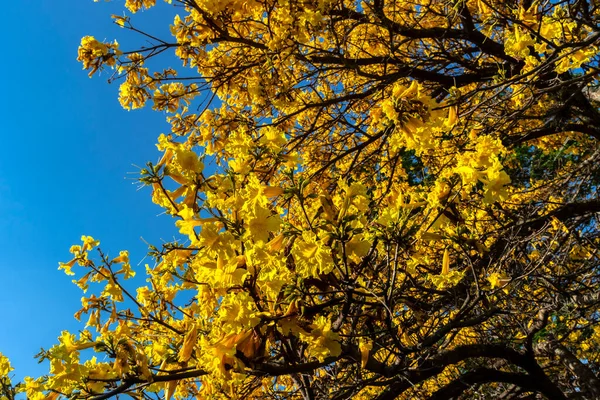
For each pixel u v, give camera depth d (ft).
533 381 15.12
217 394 9.23
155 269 7.20
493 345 14.26
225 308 5.80
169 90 16.11
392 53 14.40
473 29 16.69
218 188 5.88
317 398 11.89
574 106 16.83
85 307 8.33
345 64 13.51
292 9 13.14
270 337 6.49
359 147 16.84
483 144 6.81
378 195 16.71
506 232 14.32
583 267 16.70
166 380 6.29
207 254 5.54
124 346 6.38
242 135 6.35
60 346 6.32
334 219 5.76
